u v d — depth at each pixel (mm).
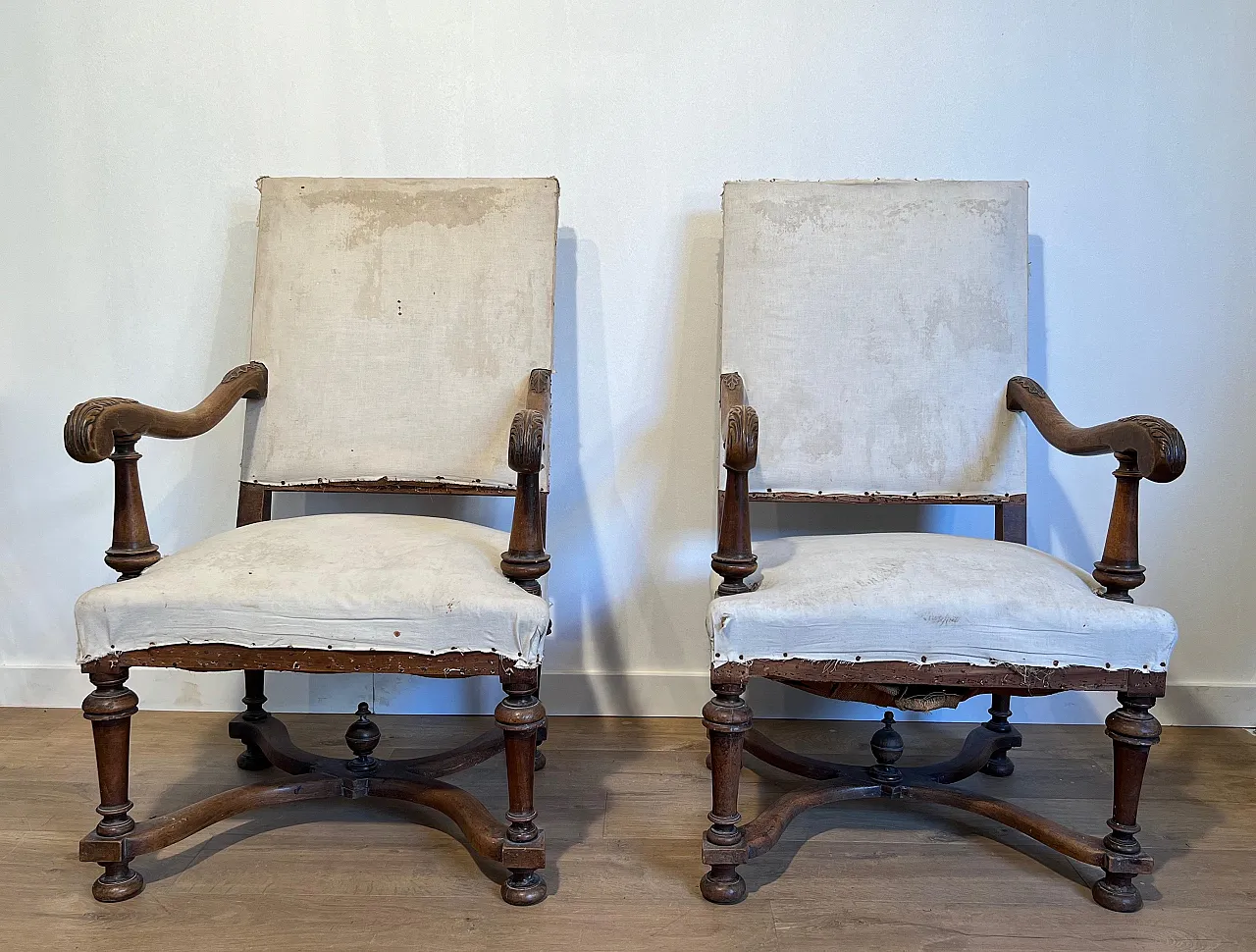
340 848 1396
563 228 1879
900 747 1467
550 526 1914
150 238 1889
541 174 1872
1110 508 1905
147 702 1944
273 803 1395
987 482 1601
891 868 1354
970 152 1863
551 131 1867
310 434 1610
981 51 1850
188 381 1912
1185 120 1852
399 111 1869
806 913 1235
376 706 1949
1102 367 1891
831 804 1562
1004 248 1643
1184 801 1566
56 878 1298
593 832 1444
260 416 1618
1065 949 1160
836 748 1796
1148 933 1196
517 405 1606
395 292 1641
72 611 1948
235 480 1921
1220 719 1916
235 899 1256
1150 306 1880
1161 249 1870
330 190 1668
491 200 1656
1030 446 1898
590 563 1921
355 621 1191
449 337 1628
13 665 1947
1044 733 1885
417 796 1411
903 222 1647
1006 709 1674
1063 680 1199
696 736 1837
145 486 1918
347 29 1858
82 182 1880
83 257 1892
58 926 1189
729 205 1665
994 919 1227
